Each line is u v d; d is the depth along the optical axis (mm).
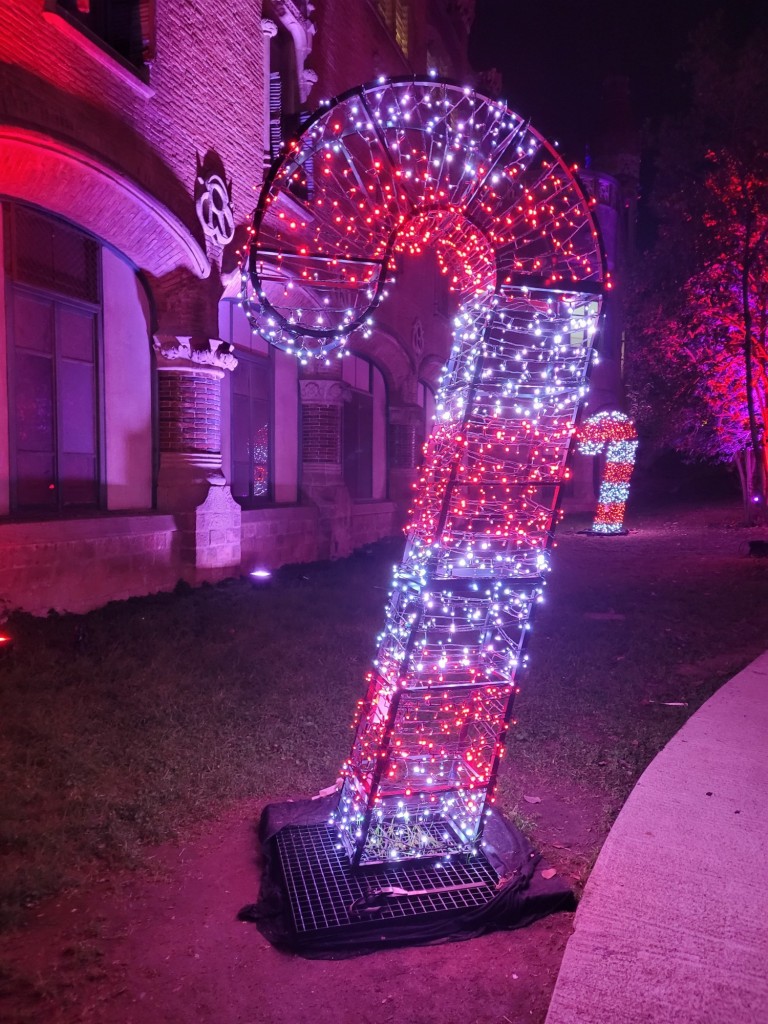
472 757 3826
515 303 3473
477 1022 2691
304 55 12914
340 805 3928
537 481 3471
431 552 3455
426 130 3420
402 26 18594
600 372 30500
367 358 17359
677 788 4246
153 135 8805
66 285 8281
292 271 9398
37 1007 2742
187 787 4430
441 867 3584
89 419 8703
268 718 5617
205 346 9711
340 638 7945
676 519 25000
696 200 20422
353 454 16844
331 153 3363
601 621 9258
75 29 7258
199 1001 2787
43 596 7512
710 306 20844
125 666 6402
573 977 2709
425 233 3480
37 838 3754
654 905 3125
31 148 6871
